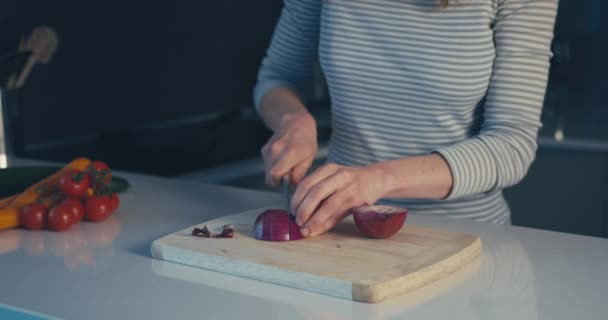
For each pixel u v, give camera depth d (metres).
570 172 2.53
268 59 1.63
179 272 1.04
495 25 1.31
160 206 1.38
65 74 2.22
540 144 2.55
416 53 1.34
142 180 1.59
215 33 2.66
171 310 0.91
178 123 2.58
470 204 1.44
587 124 2.69
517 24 1.28
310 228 1.11
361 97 1.42
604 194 2.50
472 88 1.33
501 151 1.26
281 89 1.54
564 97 2.94
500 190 1.52
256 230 1.12
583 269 1.06
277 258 1.03
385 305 0.93
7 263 1.08
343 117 1.45
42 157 2.13
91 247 1.15
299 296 0.96
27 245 1.16
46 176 1.44
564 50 2.95
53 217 1.22
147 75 2.46
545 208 2.59
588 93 2.97
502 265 1.07
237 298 0.95
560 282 1.01
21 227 1.26
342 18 1.39
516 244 1.17
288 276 0.99
